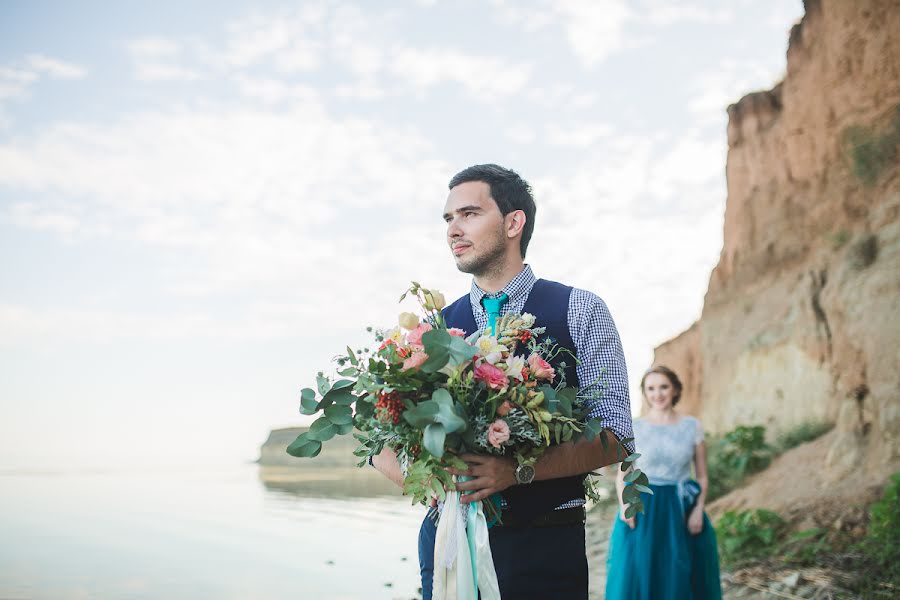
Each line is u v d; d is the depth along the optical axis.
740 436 8.66
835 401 9.20
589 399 1.87
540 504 1.83
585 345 1.94
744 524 5.83
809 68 10.96
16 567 5.28
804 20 11.17
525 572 1.79
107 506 9.59
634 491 1.83
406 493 1.69
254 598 4.53
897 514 5.17
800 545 5.50
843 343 7.94
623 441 1.85
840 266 8.47
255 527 7.61
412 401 1.68
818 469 7.14
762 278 11.80
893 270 7.82
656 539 4.31
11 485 12.98
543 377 1.74
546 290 2.04
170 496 11.15
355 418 1.76
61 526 7.51
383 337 1.78
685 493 4.43
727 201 13.05
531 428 1.67
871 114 9.59
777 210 11.56
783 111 11.73
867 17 9.85
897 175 8.95
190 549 6.24
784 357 10.32
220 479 14.45
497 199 2.02
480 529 1.74
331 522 8.20
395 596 4.66
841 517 5.80
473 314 2.09
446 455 1.66
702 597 4.32
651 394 4.64
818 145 10.66
